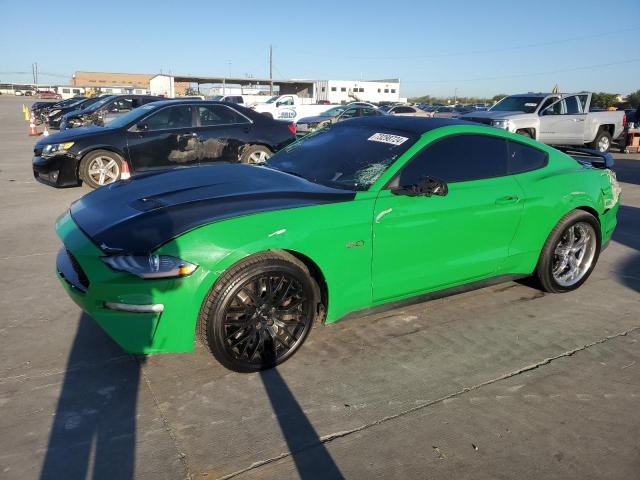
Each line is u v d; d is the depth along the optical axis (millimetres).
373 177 3611
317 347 3605
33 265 5062
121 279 2848
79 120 14500
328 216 3266
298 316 3336
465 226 3850
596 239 4734
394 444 2645
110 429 2693
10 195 8445
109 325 2928
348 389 3109
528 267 4387
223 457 2518
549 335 3891
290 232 3111
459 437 2713
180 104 8961
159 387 3076
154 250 2855
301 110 25078
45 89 120125
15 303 4168
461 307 4363
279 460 2512
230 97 35594
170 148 8898
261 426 2750
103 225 3127
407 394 3076
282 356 3312
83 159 8461
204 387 3088
